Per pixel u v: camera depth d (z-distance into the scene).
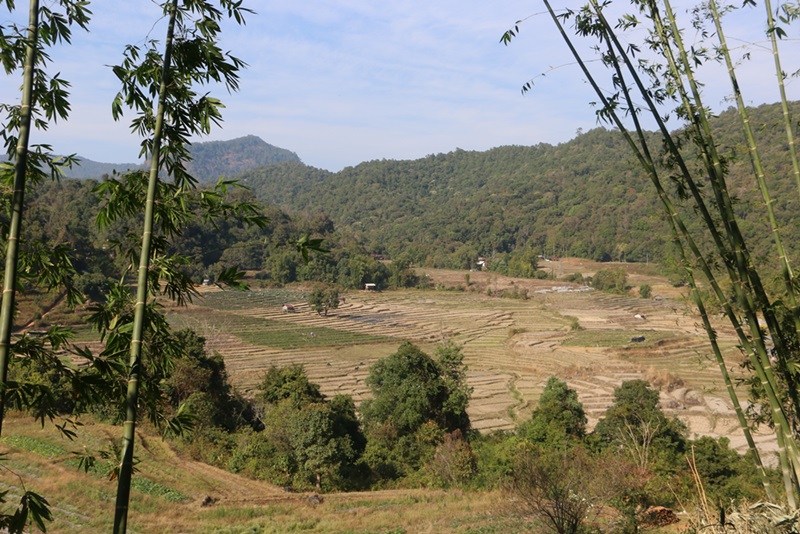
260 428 37.53
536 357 83.69
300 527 21.56
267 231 151.00
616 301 132.88
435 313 125.56
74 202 98.88
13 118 5.50
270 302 127.25
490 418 55.78
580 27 6.02
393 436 36.84
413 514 23.17
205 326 93.19
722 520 5.81
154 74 5.93
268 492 26.69
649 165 5.74
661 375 66.19
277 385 40.00
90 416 31.19
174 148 5.97
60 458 25.30
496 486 27.67
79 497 21.61
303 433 30.12
